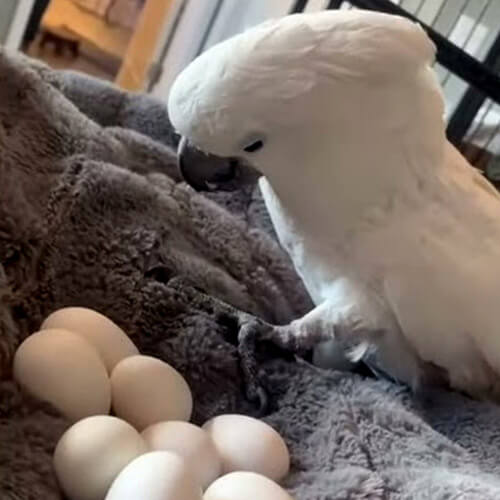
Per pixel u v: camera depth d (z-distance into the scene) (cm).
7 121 88
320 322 91
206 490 63
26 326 76
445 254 88
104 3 209
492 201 93
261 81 80
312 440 76
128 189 91
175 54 213
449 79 172
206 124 83
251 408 82
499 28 185
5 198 77
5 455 60
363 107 82
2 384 65
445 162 92
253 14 204
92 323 73
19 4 181
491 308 88
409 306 89
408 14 142
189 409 73
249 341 84
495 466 81
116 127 116
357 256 90
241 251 101
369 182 86
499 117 178
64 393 66
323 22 81
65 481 61
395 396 89
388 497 68
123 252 86
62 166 89
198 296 88
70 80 121
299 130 82
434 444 78
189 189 104
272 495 61
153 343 83
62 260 82
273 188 90
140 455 61
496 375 93
